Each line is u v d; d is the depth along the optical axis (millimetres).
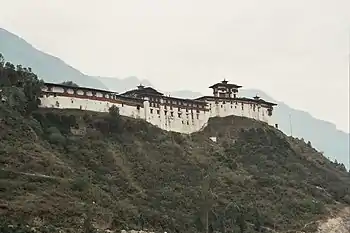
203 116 170000
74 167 109625
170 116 159250
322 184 161500
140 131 139875
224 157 150000
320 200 148000
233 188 133625
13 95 119938
